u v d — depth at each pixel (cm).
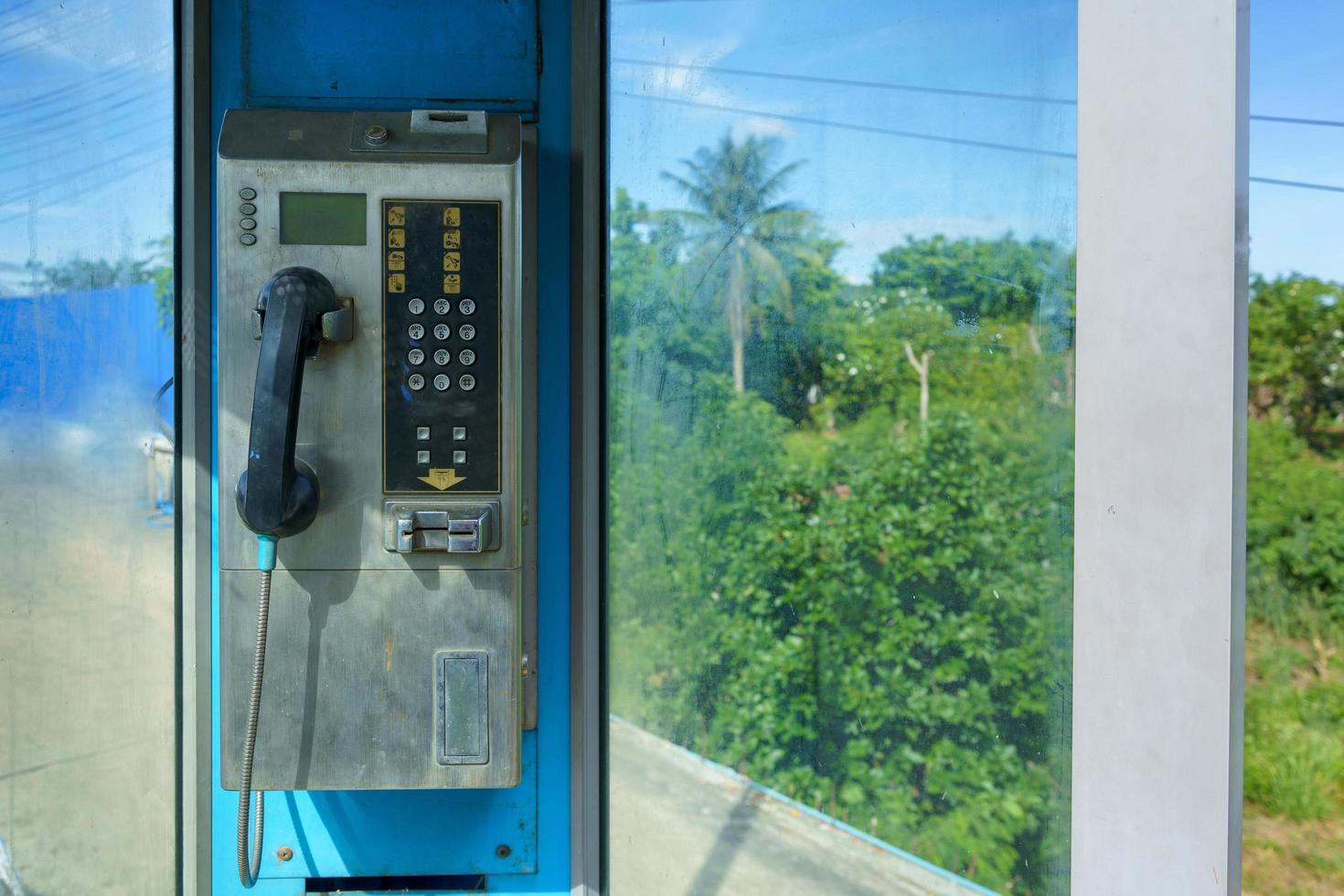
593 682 153
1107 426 75
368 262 124
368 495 125
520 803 153
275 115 127
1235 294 68
